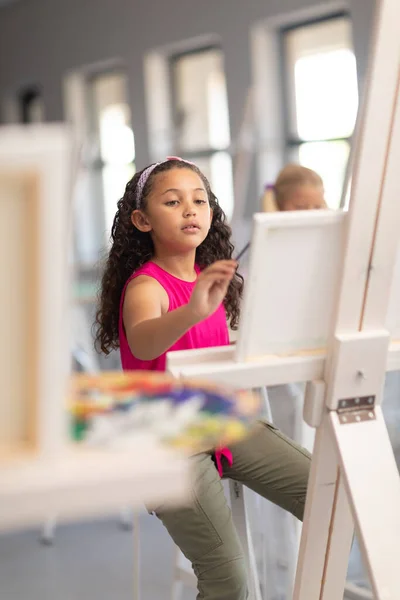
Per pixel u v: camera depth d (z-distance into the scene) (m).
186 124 7.68
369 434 1.23
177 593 2.13
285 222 1.14
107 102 8.59
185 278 1.75
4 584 2.83
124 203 1.82
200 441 0.78
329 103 6.51
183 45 7.54
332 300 1.21
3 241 0.73
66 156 0.73
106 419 0.82
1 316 0.74
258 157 6.77
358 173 1.16
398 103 1.15
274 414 2.03
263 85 6.84
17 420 0.76
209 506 1.50
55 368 0.75
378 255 1.20
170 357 1.17
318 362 1.21
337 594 1.35
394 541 1.17
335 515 1.30
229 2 6.98
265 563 1.96
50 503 0.73
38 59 9.16
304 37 6.70
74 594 2.70
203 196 1.74
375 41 1.13
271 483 1.66
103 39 8.29
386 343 1.23
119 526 3.35
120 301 1.75
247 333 1.17
